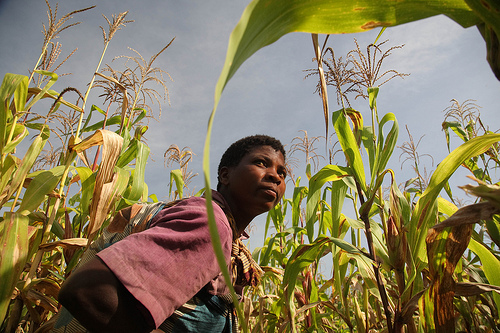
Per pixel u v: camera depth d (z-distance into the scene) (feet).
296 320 9.99
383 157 7.00
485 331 9.16
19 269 5.51
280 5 1.88
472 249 5.82
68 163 7.75
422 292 5.51
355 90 8.11
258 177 5.93
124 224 5.08
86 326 3.41
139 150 9.62
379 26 2.36
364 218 7.26
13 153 8.87
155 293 3.59
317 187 8.54
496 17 1.98
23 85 8.38
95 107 11.39
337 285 8.33
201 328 4.90
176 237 3.91
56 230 8.16
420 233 5.78
